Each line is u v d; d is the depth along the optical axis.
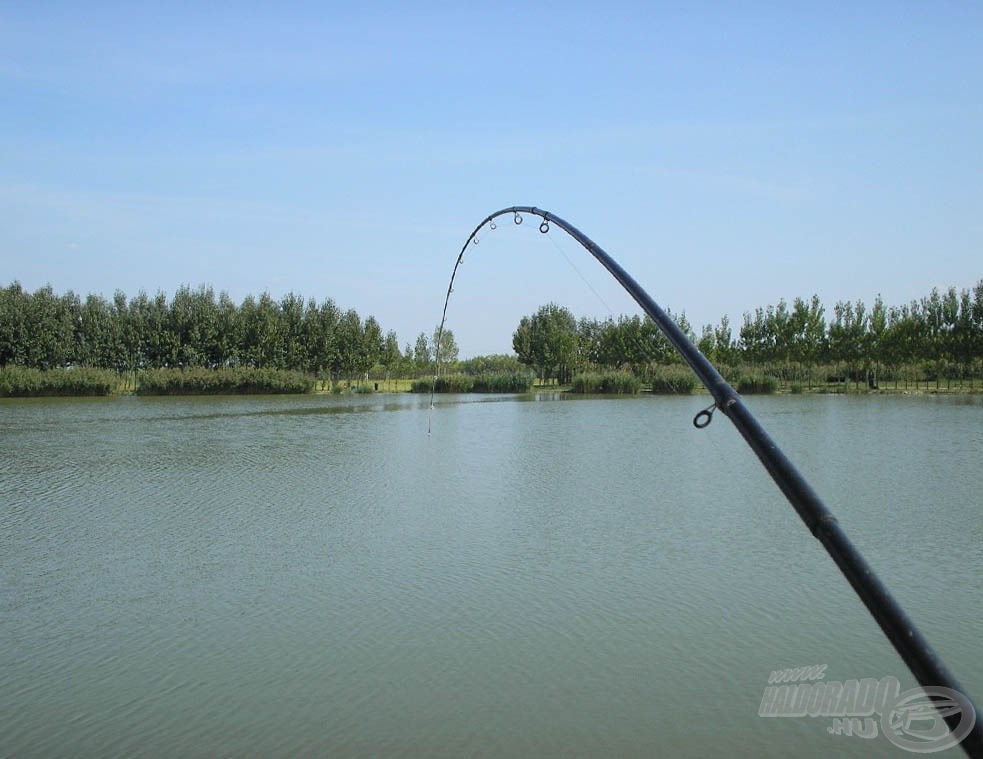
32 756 8.43
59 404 57.38
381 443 33.81
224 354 74.00
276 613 12.57
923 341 71.06
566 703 9.55
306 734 8.86
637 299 6.79
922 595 13.22
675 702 9.55
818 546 16.28
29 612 12.72
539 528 17.89
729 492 22.12
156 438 35.66
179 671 10.50
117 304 76.44
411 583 13.98
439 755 8.39
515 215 10.95
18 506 20.47
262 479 24.45
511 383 78.19
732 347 84.62
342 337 79.19
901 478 23.91
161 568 14.94
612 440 34.88
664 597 13.18
